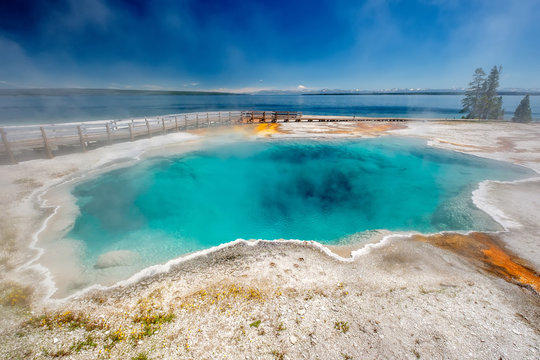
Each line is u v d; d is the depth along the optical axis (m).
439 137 22.30
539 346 3.92
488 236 7.29
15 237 7.02
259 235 9.09
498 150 17.70
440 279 5.52
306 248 6.77
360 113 57.59
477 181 12.03
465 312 4.60
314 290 5.15
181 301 4.84
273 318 4.46
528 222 7.98
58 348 3.86
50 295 5.02
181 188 13.32
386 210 10.71
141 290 5.18
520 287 5.27
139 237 8.34
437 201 10.44
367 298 4.95
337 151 19.55
